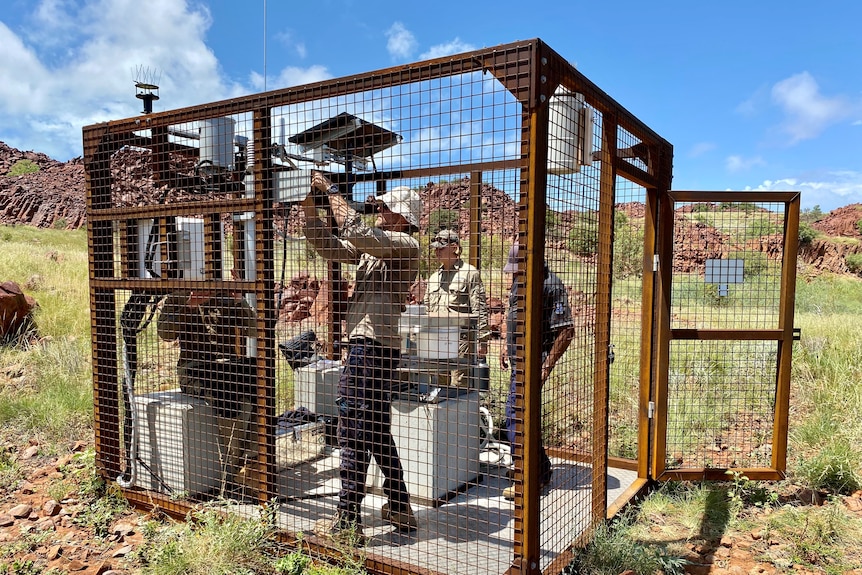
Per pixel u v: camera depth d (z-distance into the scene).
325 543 3.06
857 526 3.63
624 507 3.81
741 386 6.32
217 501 3.61
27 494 4.11
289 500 3.65
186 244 3.80
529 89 2.40
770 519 3.73
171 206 3.52
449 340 3.47
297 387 4.27
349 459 3.17
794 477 4.45
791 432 5.27
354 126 3.30
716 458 4.86
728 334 4.24
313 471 4.21
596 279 3.41
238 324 3.90
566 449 4.57
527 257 2.46
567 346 3.88
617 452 4.89
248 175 3.46
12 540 3.39
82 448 4.97
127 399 3.84
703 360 6.80
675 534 3.60
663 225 4.25
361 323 3.21
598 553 3.10
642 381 4.38
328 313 4.42
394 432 3.75
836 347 7.54
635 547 3.18
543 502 3.70
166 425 3.77
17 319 8.69
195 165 3.72
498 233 4.08
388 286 3.22
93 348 4.04
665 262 4.25
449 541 3.15
